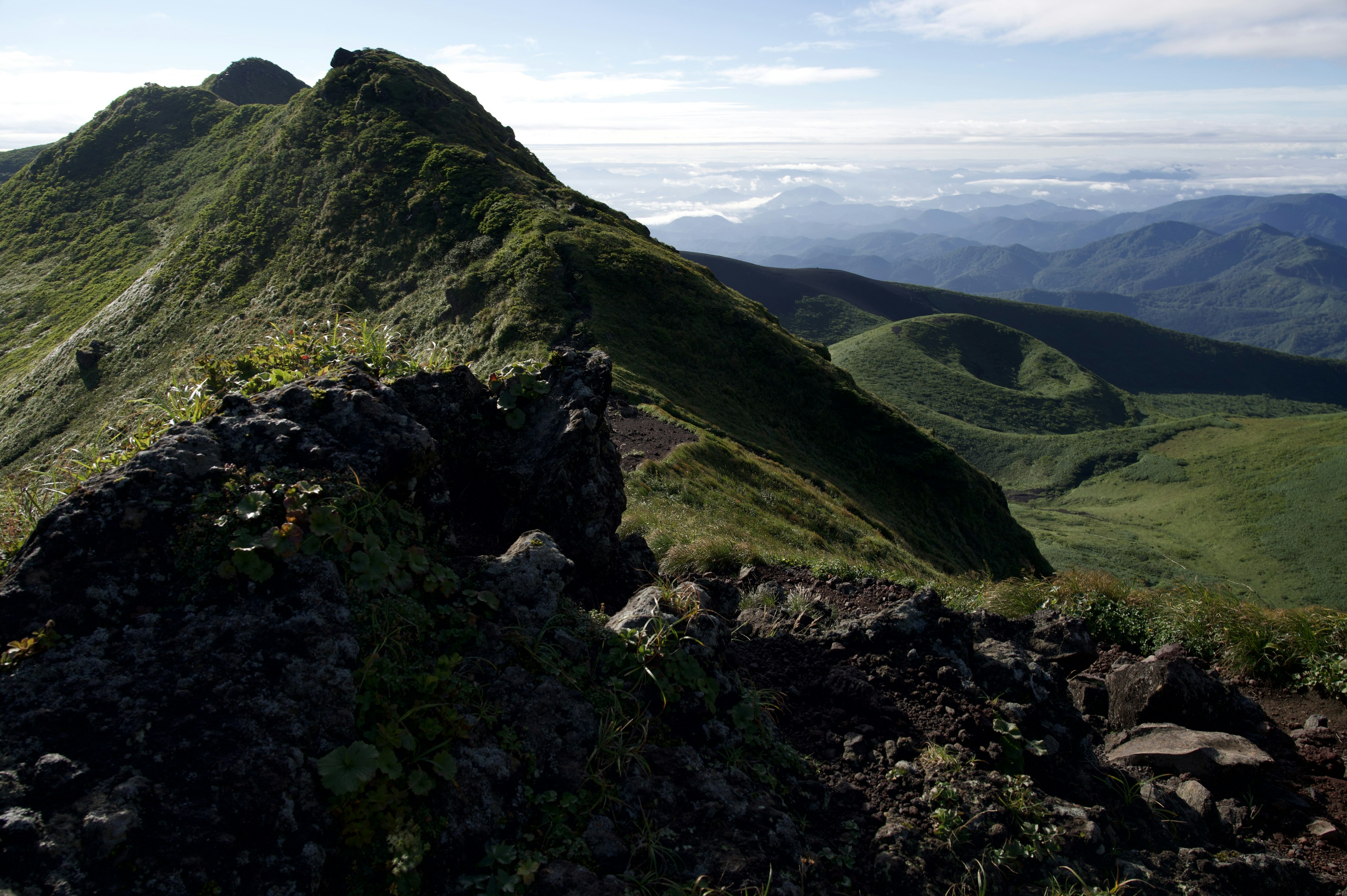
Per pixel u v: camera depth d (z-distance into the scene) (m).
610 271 55.41
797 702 5.24
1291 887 4.12
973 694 5.15
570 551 5.88
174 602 3.38
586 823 3.47
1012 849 3.90
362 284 60.97
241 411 4.34
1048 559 107.94
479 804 3.29
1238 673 6.82
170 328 62.75
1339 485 127.62
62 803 2.63
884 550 30.59
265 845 2.76
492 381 6.29
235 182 74.75
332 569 3.62
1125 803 4.60
